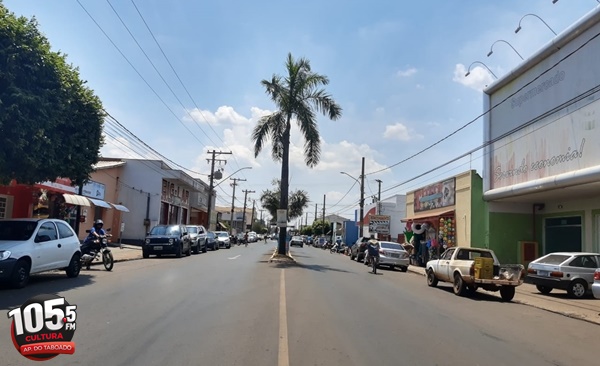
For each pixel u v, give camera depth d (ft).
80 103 48.93
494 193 80.74
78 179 51.78
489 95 84.38
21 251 40.50
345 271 76.79
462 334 29.86
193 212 231.50
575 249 74.95
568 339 30.45
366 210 205.16
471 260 54.44
